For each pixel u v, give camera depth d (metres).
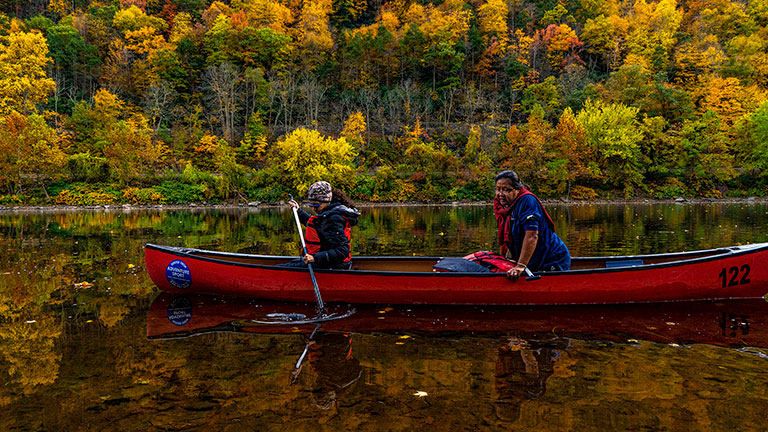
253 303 4.41
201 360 2.87
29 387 2.45
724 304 4.29
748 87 51.34
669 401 2.24
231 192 34.97
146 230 12.78
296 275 4.36
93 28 67.38
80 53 61.06
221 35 65.06
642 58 62.22
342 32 74.50
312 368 2.72
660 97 45.22
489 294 4.20
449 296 4.23
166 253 4.63
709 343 3.17
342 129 54.12
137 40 68.44
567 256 4.45
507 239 4.36
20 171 32.25
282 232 12.15
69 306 4.29
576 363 2.78
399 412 2.13
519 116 59.34
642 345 3.12
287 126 53.72
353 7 88.44
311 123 54.50
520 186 4.23
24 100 45.75
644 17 76.19
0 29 60.31
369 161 46.09
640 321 3.73
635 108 39.66
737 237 10.02
